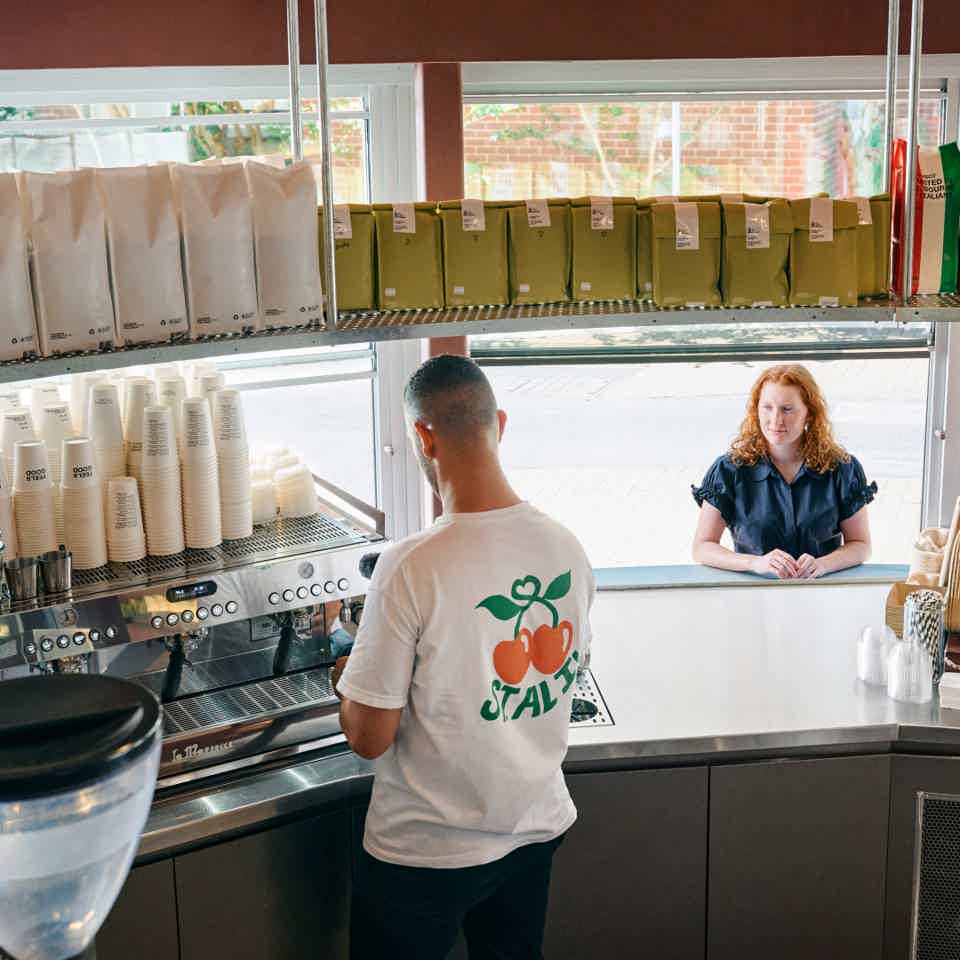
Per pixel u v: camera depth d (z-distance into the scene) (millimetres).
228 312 2086
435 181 3104
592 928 2326
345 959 2275
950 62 3141
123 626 2018
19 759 767
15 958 823
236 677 2254
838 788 2303
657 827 2289
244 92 3078
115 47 2943
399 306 2314
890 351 3373
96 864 800
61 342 1943
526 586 1844
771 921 2359
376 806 1970
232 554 2201
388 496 3412
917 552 2717
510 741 1880
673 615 2836
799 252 2332
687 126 3219
